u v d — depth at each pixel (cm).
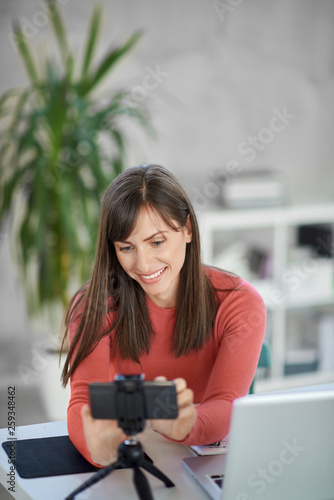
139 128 341
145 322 161
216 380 154
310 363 356
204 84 350
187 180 355
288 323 365
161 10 335
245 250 357
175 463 139
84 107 281
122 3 327
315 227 357
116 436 129
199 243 158
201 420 140
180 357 165
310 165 376
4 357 342
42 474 132
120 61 332
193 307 160
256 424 115
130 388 121
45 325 341
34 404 329
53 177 280
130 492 127
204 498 125
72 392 151
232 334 160
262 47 356
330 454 121
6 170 309
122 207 142
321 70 368
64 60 296
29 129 278
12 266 333
